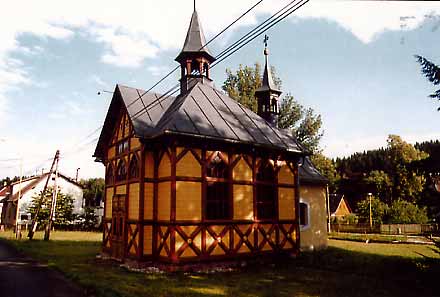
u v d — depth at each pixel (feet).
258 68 124.57
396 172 184.34
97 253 60.39
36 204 130.41
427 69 41.34
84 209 146.92
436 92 41.57
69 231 128.88
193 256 42.91
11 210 160.04
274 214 52.16
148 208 46.16
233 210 47.19
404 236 101.24
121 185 53.31
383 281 38.60
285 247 52.44
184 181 43.65
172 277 39.27
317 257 54.44
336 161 265.75
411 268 45.44
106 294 31.35
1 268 46.98
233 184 47.80
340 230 134.21
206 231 44.32
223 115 52.08
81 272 42.19
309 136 126.41
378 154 241.35
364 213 143.23
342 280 39.01
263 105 73.97
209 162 46.03
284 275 41.68
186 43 59.16
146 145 46.96
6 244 82.07
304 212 66.39
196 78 58.70
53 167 90.84
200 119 47.67
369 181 196.44
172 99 57.21
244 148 49.83
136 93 54.08
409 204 141.38
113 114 57.52
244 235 47.73
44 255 57.98
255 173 50.49
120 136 55.93
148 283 36.24
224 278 39.58
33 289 34.81
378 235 105.81
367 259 53.62
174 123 44.11
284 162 55.11
